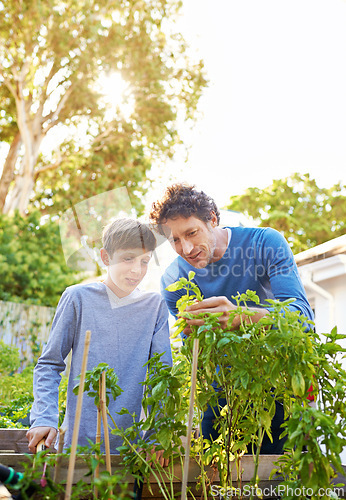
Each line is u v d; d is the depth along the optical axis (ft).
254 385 4.85
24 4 37.96
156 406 5.08
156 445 5.25
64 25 39.86
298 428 4.29
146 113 44.83
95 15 40.40
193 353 4.75
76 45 40.57
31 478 4.08
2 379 16.74
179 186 6.70
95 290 6.15
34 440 5.35
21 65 40.86
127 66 42.86
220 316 5.19
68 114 44.42
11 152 45.85
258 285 7.09
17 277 36.04
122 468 5.26
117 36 41.16
